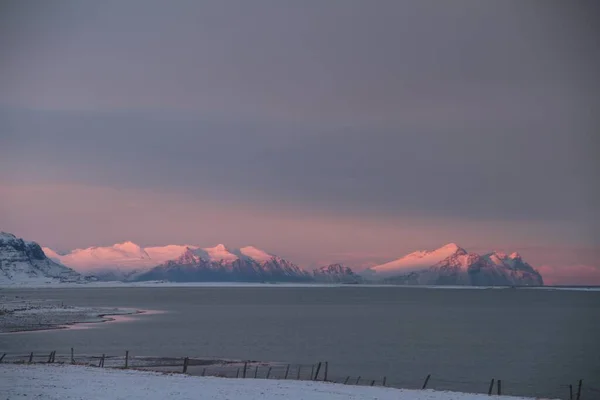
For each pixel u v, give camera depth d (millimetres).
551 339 123812
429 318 190500
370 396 42938
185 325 147625
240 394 41875
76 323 144750
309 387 47188
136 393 40625
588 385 72688
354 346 107125
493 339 123125
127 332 124688
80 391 40781
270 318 182375
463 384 71688
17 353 87062
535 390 69250
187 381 48188
